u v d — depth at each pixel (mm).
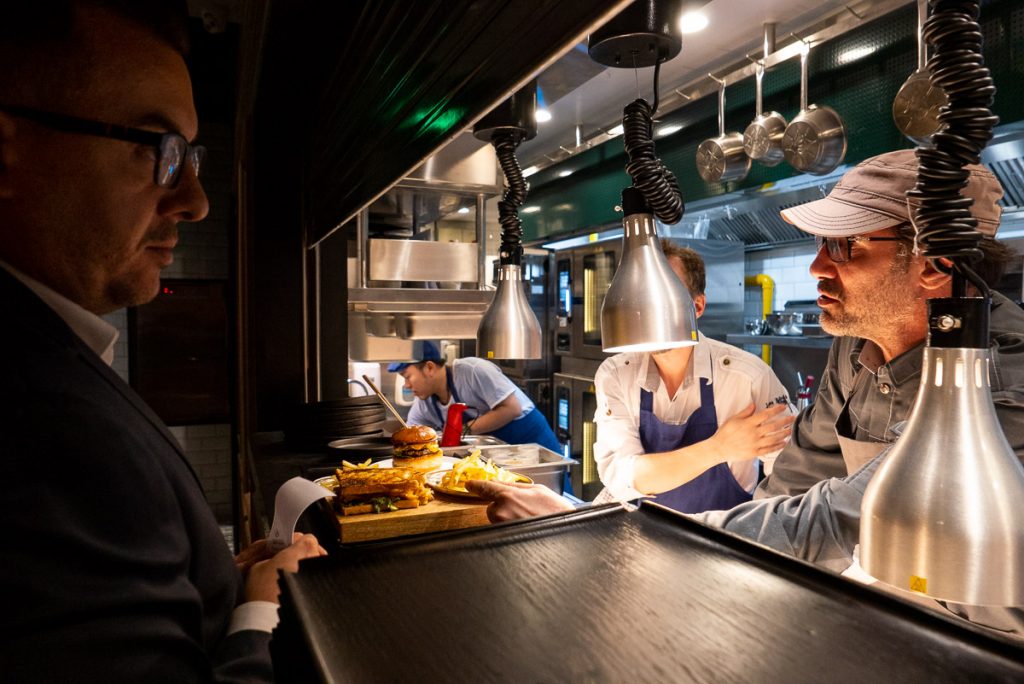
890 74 3072
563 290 5277
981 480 461
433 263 3236
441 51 1184
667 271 1042
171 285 5625
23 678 532
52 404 621
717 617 518
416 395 3674
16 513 557
